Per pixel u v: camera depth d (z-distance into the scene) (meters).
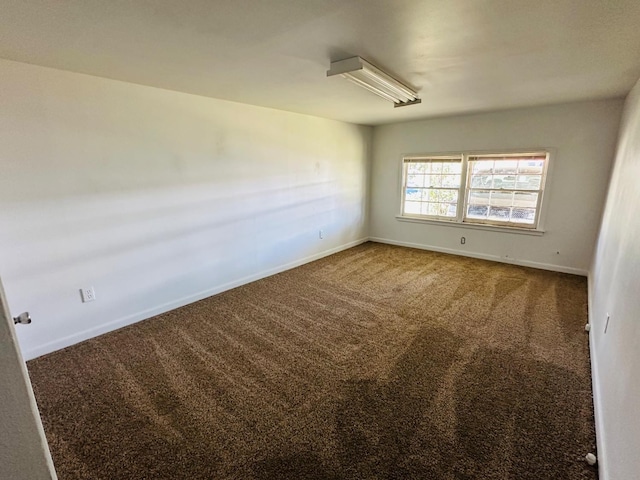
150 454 1.59
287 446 1.63
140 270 2.97
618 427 1.32
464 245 5.08
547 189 4.20
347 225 5.57
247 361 2.35
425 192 5.39
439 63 2.24
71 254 2.53
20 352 0.50
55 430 1.74
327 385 2.09
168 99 2.95
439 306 3.25
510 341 2.59
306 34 1.74
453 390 2.03
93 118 2.51
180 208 3.18
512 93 3.21
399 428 1.74
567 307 3.19
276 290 3.73
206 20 1.55
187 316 3.09
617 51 2.01
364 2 1.39
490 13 1.50
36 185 2.31
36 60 2.10
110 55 2.02
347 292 3.65
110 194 2.69
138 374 2.21
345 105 3.71
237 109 3.53
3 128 2.13
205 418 1.82
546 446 1.62
